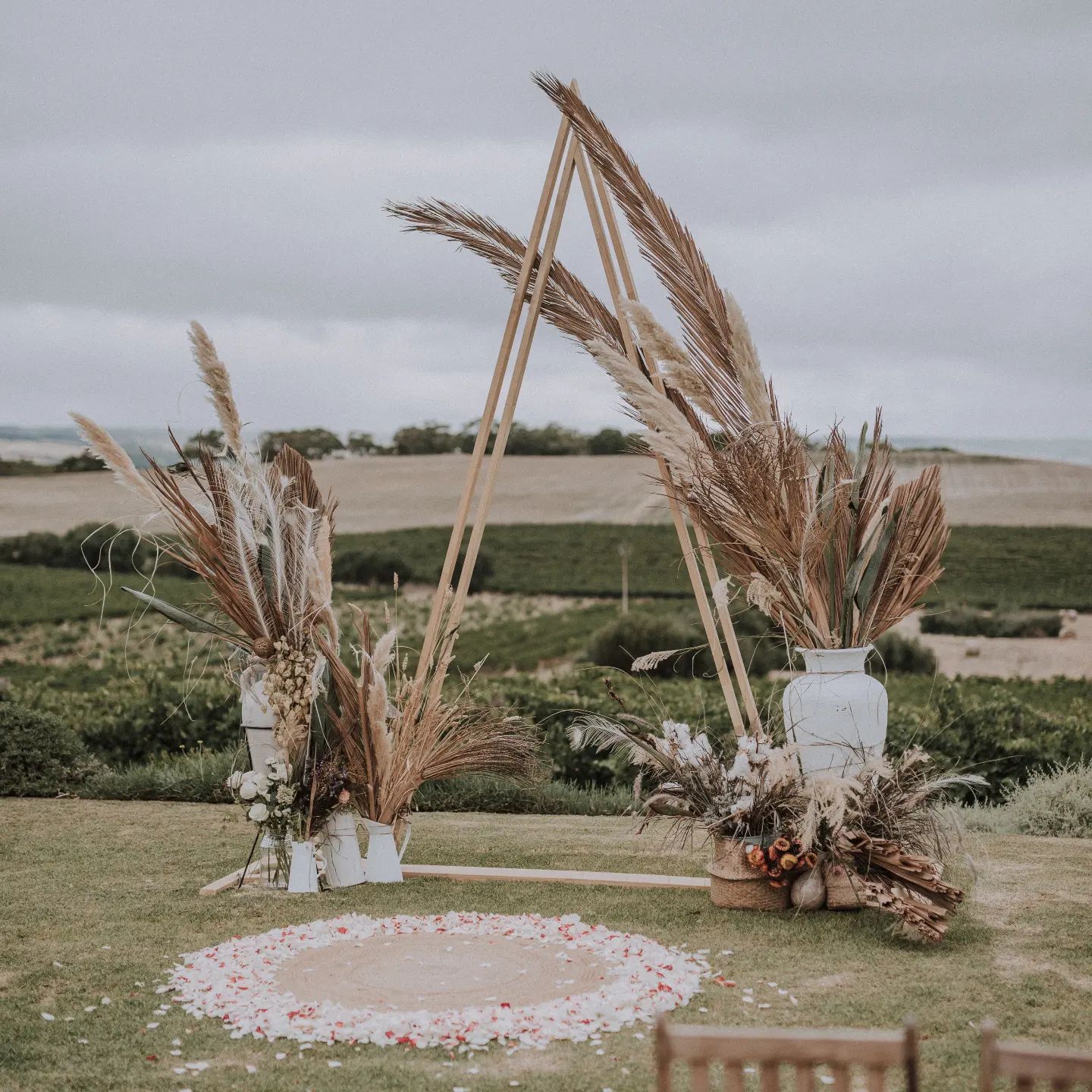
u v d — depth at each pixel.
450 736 6.31
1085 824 8.02
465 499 6.51
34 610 30.16
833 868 5.40
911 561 5.66
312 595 6.11
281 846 5.98
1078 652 25.38
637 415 5.96
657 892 5.88
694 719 10.74
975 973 4.41
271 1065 3.53
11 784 9.27
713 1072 3.49
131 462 5.86
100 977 4.46
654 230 6.34
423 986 4.29
